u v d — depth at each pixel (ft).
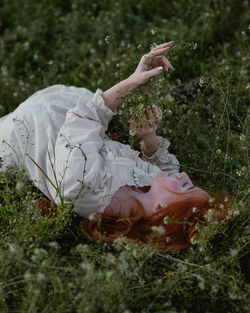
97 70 12.81
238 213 6.85
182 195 7.18
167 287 6.43
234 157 9.75
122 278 6.38
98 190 7.48
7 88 12.51
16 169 8.48
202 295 6.87
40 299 6.53
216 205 6.95
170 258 6.86
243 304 6.63
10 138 8.77
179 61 12.84
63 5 16.38
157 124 8.46
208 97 11.19
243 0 15.08
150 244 6.97
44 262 6.11
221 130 10.09
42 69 13.33
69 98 9.70
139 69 7.94
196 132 10.34
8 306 6.68
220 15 14.52
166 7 15.44
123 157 8.22
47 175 8.27
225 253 7.37
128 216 7.53
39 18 15.37
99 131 8.15
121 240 6.70
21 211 7.70
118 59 12.30
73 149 7.60
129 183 7.78
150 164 8.46
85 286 6.23
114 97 8.15
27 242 7.24
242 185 8.25
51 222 7.54
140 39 13.55
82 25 14.89
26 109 9.07
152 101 8.14
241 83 11.06
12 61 13.84
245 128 9.81
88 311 6.02
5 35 14.96
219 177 9.53
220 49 13.60
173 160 9.05
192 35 13.29
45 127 8.68
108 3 16.25
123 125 9.64
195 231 7.05
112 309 6.09
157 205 7.35
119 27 14.58
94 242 7.68
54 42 14.70
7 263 6.61
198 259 7.01
